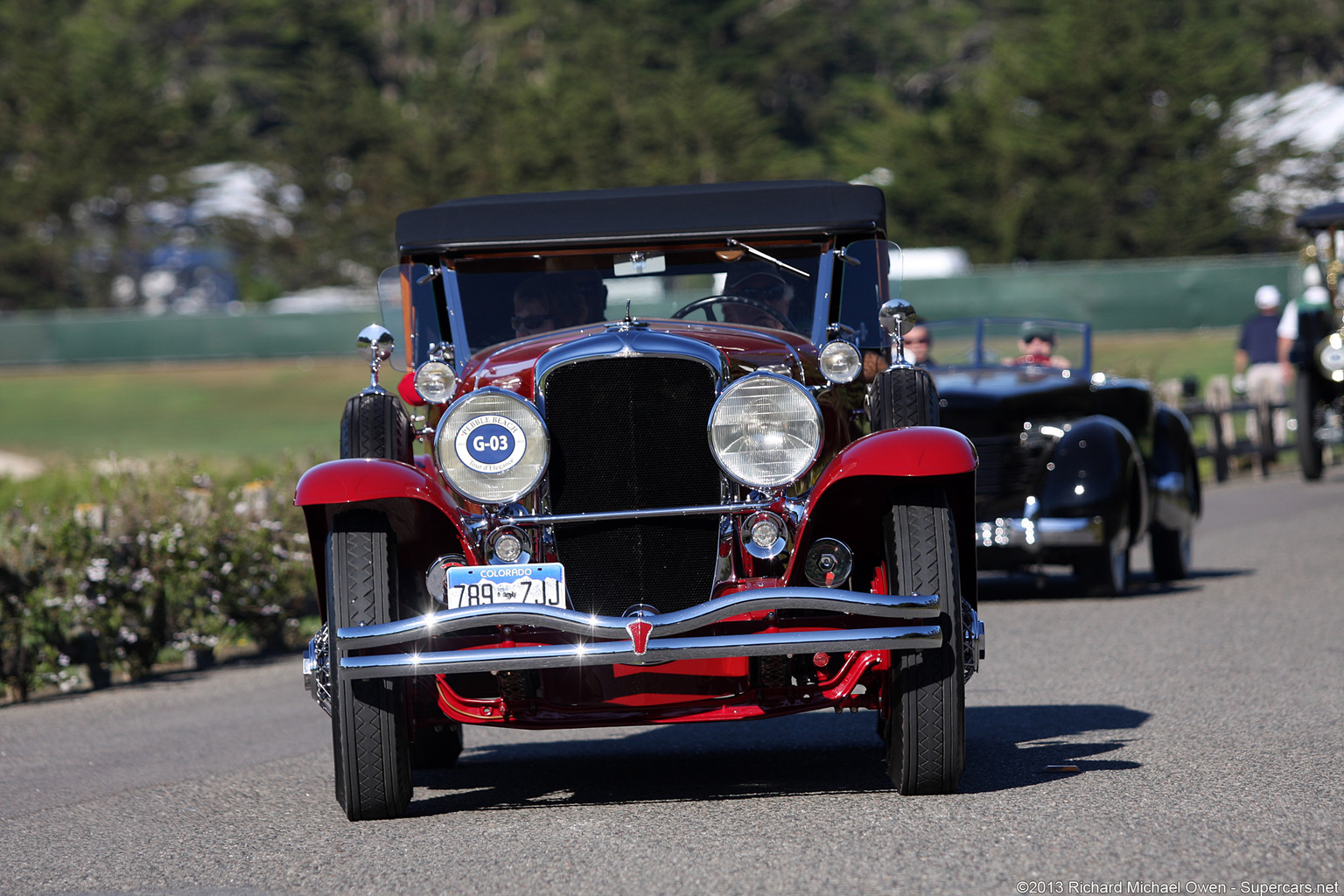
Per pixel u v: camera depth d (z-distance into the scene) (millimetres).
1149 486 46000
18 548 37906
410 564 23344
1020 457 42844
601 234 25578
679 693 22531
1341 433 74375
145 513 41375
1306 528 58875
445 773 26578
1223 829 19703
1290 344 82812
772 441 21859
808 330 25766
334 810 23344
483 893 18312
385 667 20641
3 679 37031
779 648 20609
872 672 23453
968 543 22531
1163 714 27906
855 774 24422
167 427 169125
